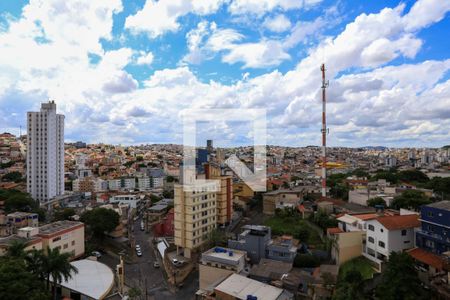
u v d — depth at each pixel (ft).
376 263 158.71
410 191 264.93
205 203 222.48
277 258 167.84
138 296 163.73
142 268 211.41
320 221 217.77
